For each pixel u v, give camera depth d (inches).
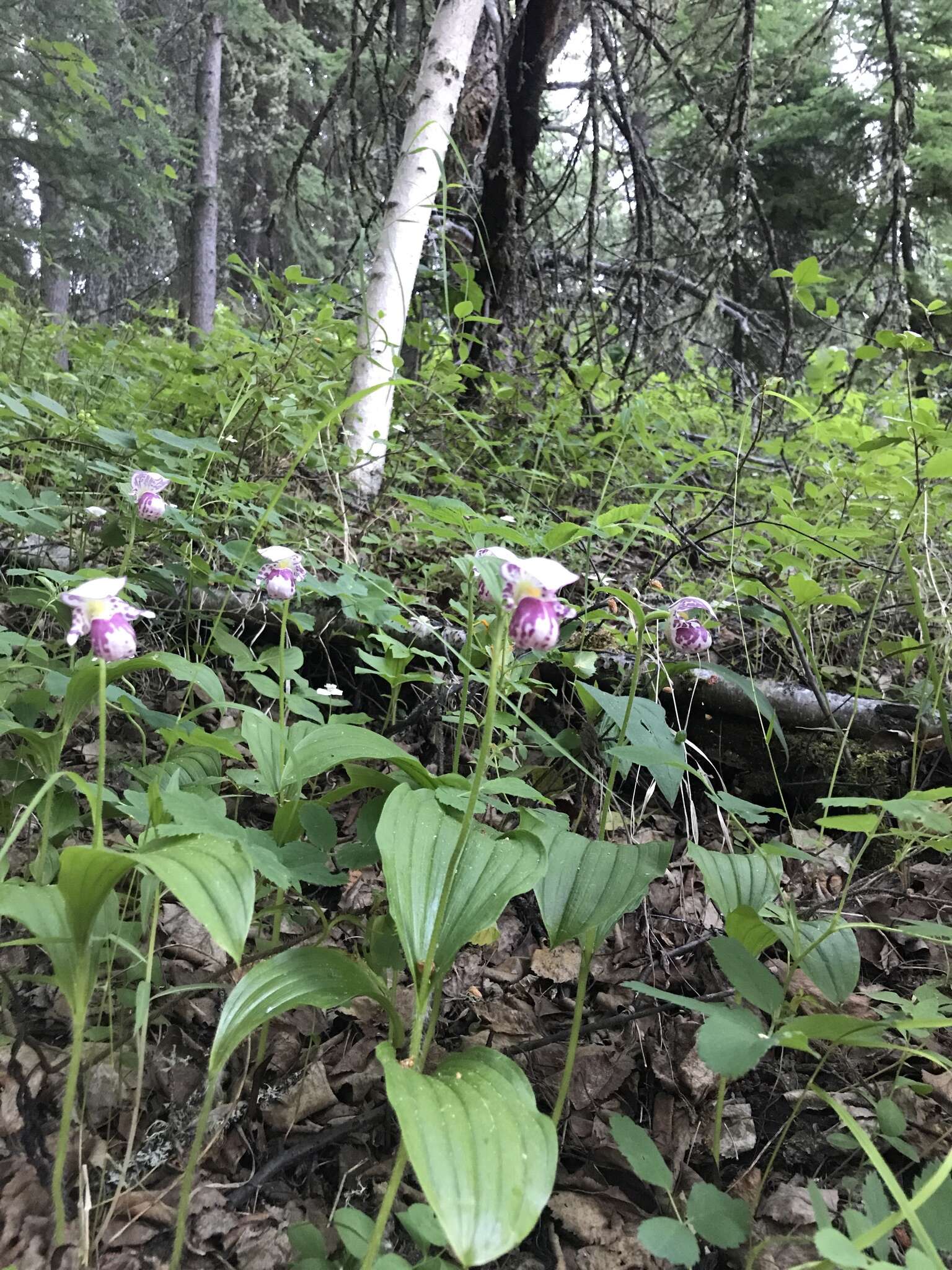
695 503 40.9
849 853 24.4
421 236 40.1
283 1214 15.5
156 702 27.2
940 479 27.1
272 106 104.7
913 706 25.3
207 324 105.7
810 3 71.7
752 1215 15.5
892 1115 15.2
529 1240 15.6
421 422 45.1
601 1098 17.9
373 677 29.6
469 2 39.2
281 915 19.1
